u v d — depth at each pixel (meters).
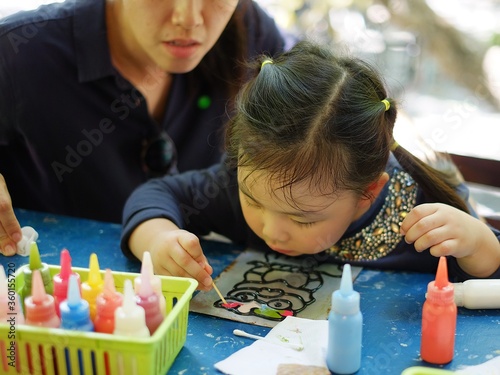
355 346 0.65
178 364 0.68
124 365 0.61
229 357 0.68
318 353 0.69
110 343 0.60
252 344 0.71
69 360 0.63
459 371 0.64
